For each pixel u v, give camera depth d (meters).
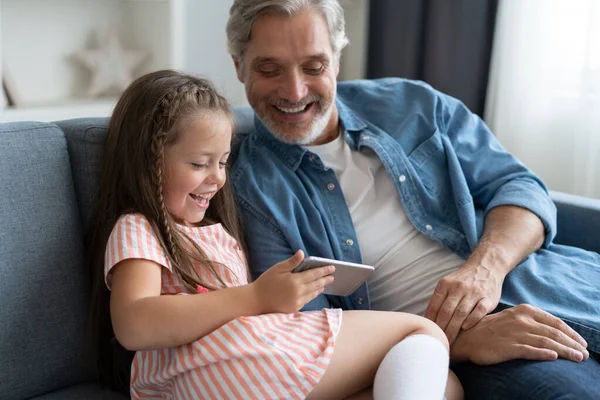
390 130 1.71
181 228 1.31
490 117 2.53
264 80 1.55
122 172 1.30
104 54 2.54
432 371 1.18
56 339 1.31
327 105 1.58
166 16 2.54
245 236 1.49
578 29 2.33
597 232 1.74
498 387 1.27
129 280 1.17
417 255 1.59
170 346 1.16
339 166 1.64
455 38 2.53
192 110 1.27
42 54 2.49
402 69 2.70
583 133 2.34
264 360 1.14
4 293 1.24
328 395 1.20
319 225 1.53
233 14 1.58
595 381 1.21
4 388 1.25
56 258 1.31
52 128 1.34
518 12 2.39
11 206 1.25
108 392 1.36
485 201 1.73
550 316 1.34
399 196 1.61
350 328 1.25
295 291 1.17
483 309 1.40
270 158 1.58
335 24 1.58
